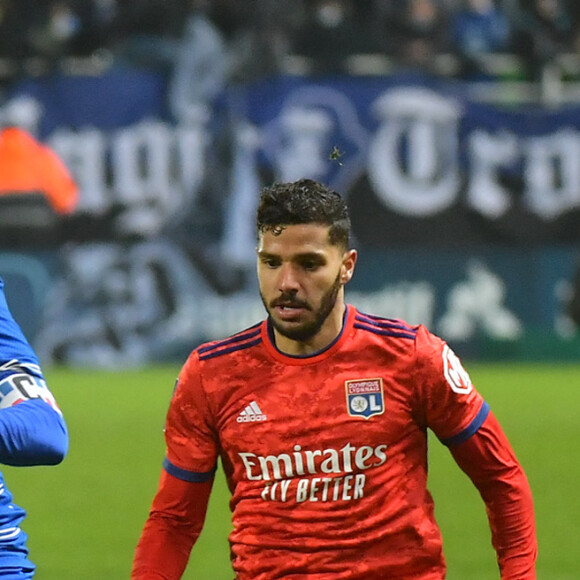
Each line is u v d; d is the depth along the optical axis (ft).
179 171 201.46
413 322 206.28
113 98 201.26
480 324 207.10
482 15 218.18
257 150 202.39
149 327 201.46
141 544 44.14
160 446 135.85
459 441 42.75
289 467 41.75
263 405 42.04
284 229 40.22
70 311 200.75
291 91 203.21
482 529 96.27
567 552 88.79
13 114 199.52
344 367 41.88
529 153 206.90
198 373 42.83
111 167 200.95
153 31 203.41
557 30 218.79
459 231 206.28
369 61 217.77
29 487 115.85
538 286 207.41
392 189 205.05
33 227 199.93
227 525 99.55
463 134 206.08
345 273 42.01
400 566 41.50
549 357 207.92
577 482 115.44
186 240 201.46
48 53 207.92
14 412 36.40
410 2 218.38
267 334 42.42
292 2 215.31
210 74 202.39
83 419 153.07
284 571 41.68
